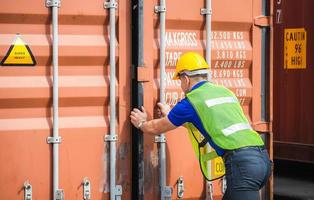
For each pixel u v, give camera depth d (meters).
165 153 5.66
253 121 6.04
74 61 5.36
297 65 9.76
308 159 9.60
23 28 5.22
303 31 9.67
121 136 5.52
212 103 5.24
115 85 5.47
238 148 5.14
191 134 5.49
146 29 5.57
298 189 9.63
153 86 5.62
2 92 5.14
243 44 6.01
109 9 5.44
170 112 5.29
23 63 5.21
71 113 5.37
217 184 5.86
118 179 5.52
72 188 5.35
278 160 10.38
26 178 5.21
